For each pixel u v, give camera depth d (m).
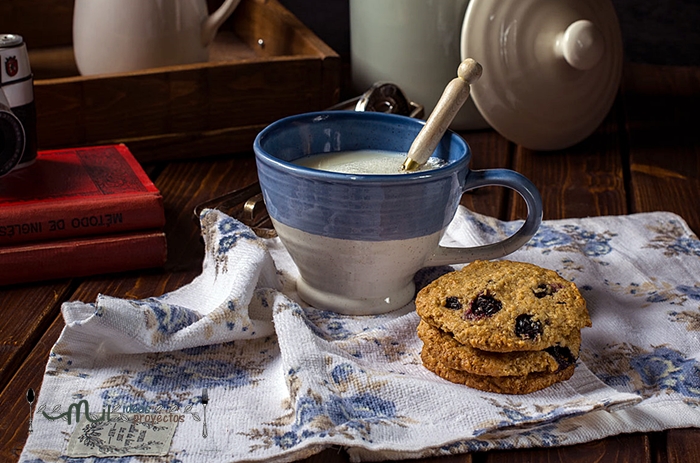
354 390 0.62
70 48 1.07
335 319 0.70
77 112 0.89
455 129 1.02
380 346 0.67
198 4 0.96
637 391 0.64
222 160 0.94
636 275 0.76
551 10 0.93
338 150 0.74
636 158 0.96
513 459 0.60
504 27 0.92
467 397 0.62
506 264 0.68
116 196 0.75
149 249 0.75
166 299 0.71
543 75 0.94
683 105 1.08
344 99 1.06
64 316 0.67
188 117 0.92
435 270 0.75
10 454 0.59
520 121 0.95
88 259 0.74
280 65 0.93
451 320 0.64
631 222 0.83
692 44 1.20
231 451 0.59
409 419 0.61
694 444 0.60
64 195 0.75
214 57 1.06
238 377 0.65
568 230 0.82
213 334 0.66
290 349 0.64
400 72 0.99
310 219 0.67
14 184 0.77
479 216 0.82
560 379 0.64
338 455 0.60
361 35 1.01
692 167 0.95
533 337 0.63
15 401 0.63
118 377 0.64
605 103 0.99
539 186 0.91
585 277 0.75
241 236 0.72
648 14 1.19
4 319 0.70
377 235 0.67
